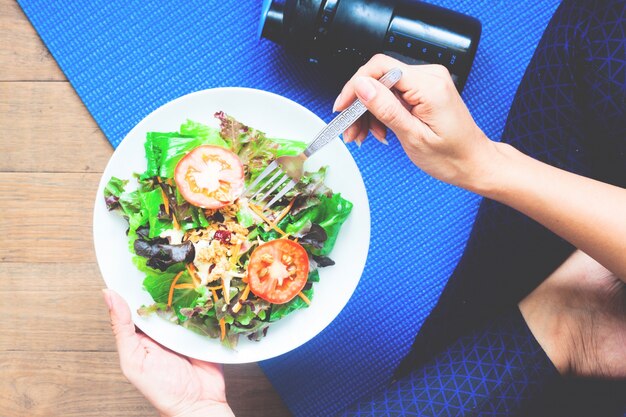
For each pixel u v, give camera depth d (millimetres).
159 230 736
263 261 722
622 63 716
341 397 869
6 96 853
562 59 755
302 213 749
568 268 835
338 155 750
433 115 613
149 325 739
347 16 755
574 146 785
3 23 845
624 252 649
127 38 846
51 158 858
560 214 652
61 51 844
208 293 731
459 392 821
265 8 772
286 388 869
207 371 750
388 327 867
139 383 706
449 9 809
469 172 645
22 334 874
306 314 763
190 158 723
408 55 774
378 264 861
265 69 851
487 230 830
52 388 878
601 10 728
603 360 826
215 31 848
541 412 828
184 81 848
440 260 863
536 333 827
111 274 742
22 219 864
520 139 801
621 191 656
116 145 847
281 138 756
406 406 825
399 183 857
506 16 855
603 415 844
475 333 846
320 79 851
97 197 729
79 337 876
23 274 868
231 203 732
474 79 856
